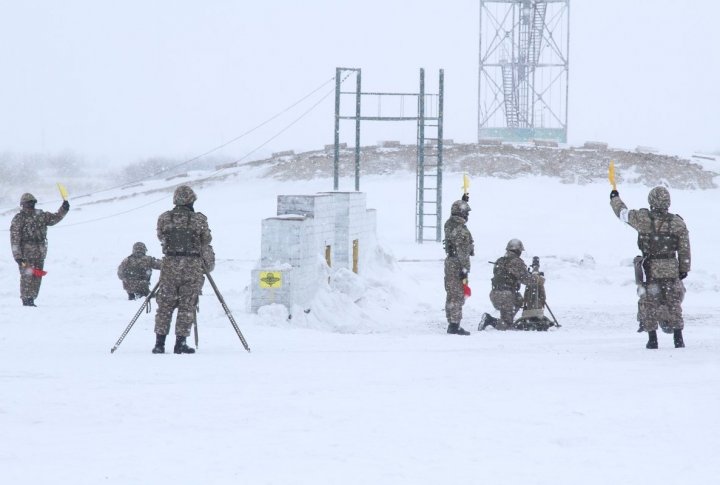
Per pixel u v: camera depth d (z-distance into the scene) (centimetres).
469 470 1509
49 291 6656
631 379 2525
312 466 1527
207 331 4359
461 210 4800
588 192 18638
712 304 6525
